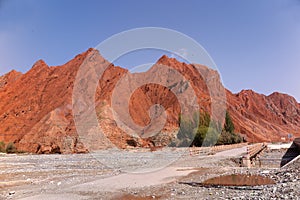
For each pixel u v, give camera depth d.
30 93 127.38
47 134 73.69
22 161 36.00
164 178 17.47
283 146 63.09
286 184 12.65
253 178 16.70
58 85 126.62
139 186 14.67
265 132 162.25
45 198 12.20
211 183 15.28
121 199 11.78
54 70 144.00
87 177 19.00
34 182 17.41
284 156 46.69
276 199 9.74
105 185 15.14
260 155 48.66
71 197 12.29
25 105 119.19
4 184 16.42
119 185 15.06
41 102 118.75
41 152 68.69
